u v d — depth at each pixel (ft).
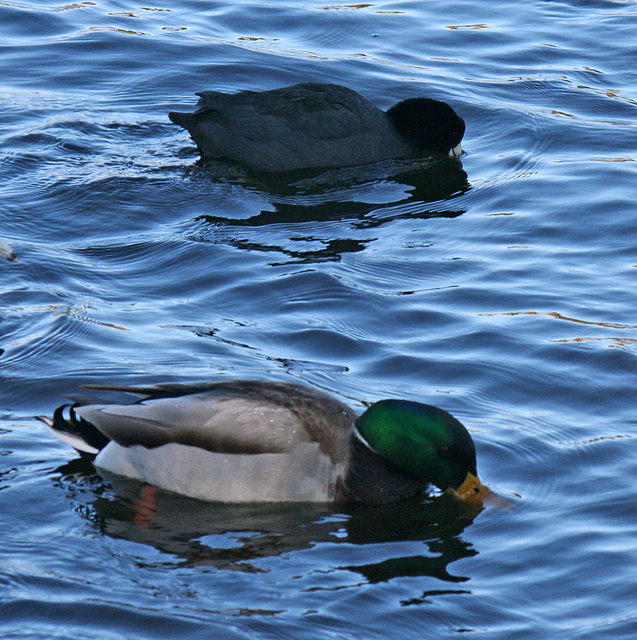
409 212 54.95
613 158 60.44
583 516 32.63
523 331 43.34
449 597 29.04
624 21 76.95
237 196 55.72
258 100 60.08
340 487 33.86
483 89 68.28
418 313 44.91
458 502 33.71
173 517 32.63
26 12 73.97
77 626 27.48
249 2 78.02
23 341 41.83
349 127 60.23
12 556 30.17
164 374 39.50
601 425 37.42
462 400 38.75
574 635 27.48
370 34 74.49
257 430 33.42
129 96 65.67
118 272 48.19
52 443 35.70
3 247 45.29
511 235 52.24
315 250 50.44
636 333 43.14
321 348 42.14
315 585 29.48
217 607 28.35
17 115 62.28
